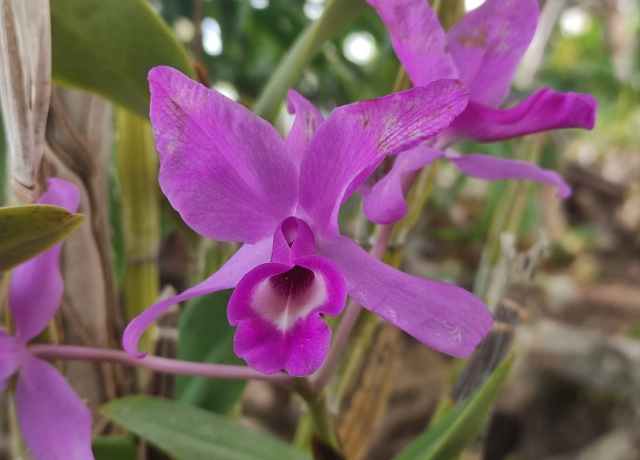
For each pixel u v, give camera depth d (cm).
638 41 69
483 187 59
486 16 11
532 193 36
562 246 64
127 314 17
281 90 15
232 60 36
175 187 9
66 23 13
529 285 15
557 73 63
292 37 33
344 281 9
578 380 36
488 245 21
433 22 10
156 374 14
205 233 10
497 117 11
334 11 14
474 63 12
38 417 12
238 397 15
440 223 52
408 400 35
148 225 16
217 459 13
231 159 10
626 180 71
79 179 14
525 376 37
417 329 9
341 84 35
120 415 13
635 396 35
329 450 13
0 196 18
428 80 10
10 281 12
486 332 9
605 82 69
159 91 9
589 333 39
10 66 11
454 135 12
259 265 10
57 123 14
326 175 10
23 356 12
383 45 28
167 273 33
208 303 16
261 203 10
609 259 63
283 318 10
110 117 15
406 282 10
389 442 34
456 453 12
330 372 13
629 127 76
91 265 15
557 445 34
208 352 16
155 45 13
